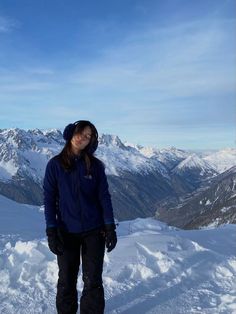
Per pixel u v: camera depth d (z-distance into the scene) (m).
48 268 3.79
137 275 3.73
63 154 2.72
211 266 3.95
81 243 2.75
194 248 4.38
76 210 2.68
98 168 2.75
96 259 2.69
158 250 4.12
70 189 2.69
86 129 2.69
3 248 4.87
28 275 3.71
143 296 3.30
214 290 3.47
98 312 2.70
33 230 6.80
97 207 2.75
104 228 2.75
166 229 8.56
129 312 3.02
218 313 2.99
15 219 7.93
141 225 8.66
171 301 3.21
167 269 3.81
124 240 4.48
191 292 3.41
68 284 2.71
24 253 4.05
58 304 2.73
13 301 3.25
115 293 3.34
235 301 3.18
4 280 3.63
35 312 3.07
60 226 2.71
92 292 2.69
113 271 3.70
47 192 2.73
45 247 4.12
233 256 4.23
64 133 2.73
